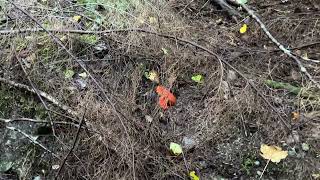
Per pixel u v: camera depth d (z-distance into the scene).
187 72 1.06
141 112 0.96
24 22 1.06
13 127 0.90
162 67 1.04
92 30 1.09
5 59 0.99
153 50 1.07
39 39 1.03
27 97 0.94
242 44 1.15
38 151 0.88
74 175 0.85
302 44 1.15
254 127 0.95
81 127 0.89
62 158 0.86
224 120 0.96
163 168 0.88
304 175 0.87
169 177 0.87
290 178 0.88
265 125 0.95
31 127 0.91
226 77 1.03
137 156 0.86
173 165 0.89
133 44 1.06
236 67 1.07
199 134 0.94
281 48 1.09
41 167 0.87
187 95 1.02
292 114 0.97
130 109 0.95
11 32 1.01
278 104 0.99
